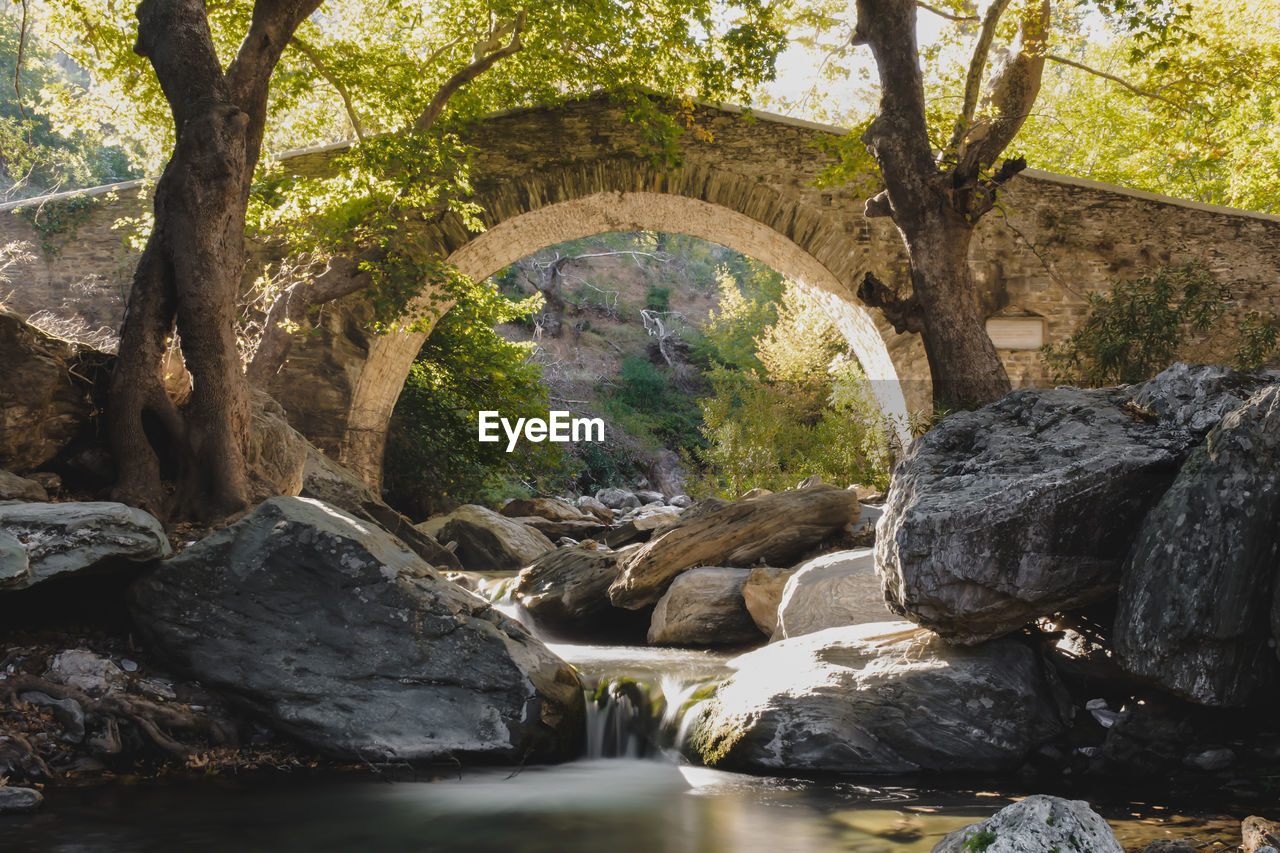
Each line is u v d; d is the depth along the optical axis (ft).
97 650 19.76
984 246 54.29
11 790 15.51
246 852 13.83
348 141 57.21
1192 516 16.20
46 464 25.16
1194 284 45.60
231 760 18.39
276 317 47.50
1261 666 16.05
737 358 117.60
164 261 26.68
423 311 55.36
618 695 21.68
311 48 49.19
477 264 60.34
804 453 65.21
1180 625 15.96
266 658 19.39
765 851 14.10
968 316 36.70
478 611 20.79
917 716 18.71
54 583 19.62
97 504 19.93
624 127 55.01
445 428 64.54
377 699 19.26
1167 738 17.72
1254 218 52.54
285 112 60.49
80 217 55.98
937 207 36.73
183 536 25.00
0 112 104.27
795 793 17.26
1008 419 20.70
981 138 36.29
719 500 31.19
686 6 43.16
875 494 46.88
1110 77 46.21
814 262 57.31
